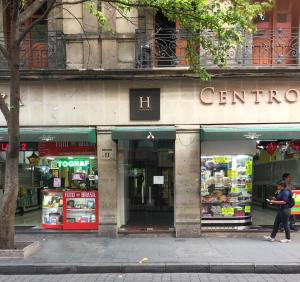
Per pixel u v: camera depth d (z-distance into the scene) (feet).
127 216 39.88
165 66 38.32
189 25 31.89
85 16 38.58
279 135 35.86
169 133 36.63
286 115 37.70
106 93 38.17
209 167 39.06
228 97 37.83
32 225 40.63
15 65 30.01
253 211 39.60
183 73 37.22
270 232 37.81
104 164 38.29
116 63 38.27
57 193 40.04
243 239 36.60
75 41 38.65
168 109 37.99
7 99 38.32
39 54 39.52
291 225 38.19
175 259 29.09
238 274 27.09
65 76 37.73
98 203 38.70
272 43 38.63
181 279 25.75
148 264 27.73
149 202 39.81
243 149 39.17
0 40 37.47
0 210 31.04
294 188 39.65
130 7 32.30
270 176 40.09
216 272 27.40
